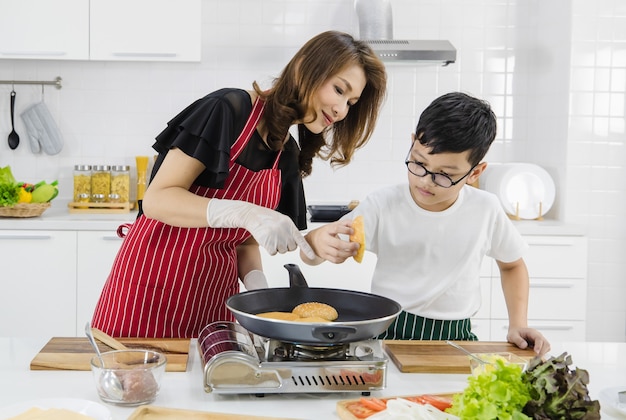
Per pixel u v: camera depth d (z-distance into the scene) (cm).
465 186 187
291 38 380
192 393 130
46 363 138
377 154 388
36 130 372
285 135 172
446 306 185
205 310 184
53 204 379
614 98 359
